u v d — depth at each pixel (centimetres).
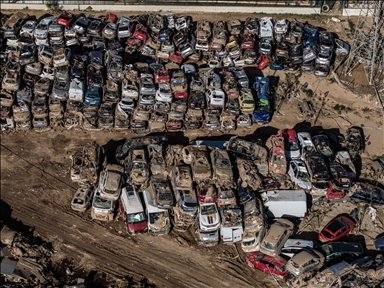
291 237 3909
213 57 5197
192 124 4616
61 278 3691
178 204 3888
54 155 4512
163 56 5172
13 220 4044
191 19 5872
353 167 4303
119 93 4734
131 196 3944
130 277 3703
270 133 4706
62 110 4638
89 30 5216
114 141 4600
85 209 4062
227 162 4034
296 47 5234
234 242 3828
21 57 4809
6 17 5525
